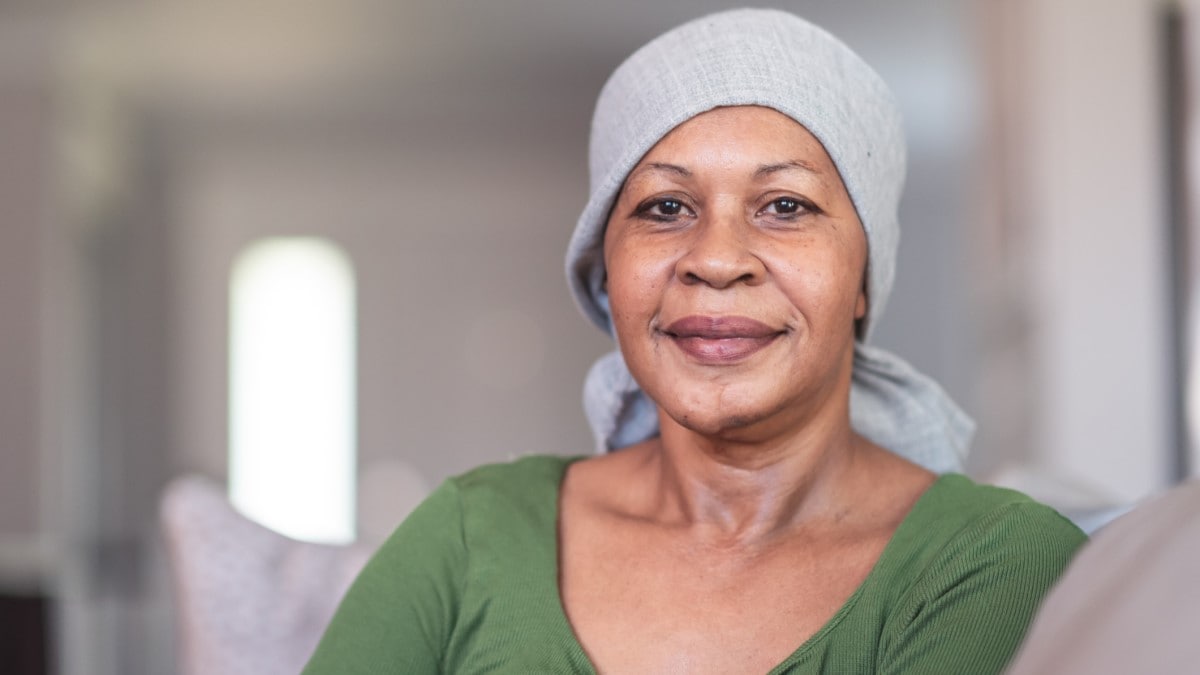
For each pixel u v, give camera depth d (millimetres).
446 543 1213
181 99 6727
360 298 8477
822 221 1092
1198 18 2545
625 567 1143
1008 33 3199
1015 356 3150
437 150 7852
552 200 8531
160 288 7660
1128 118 2693
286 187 8273
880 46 5820
